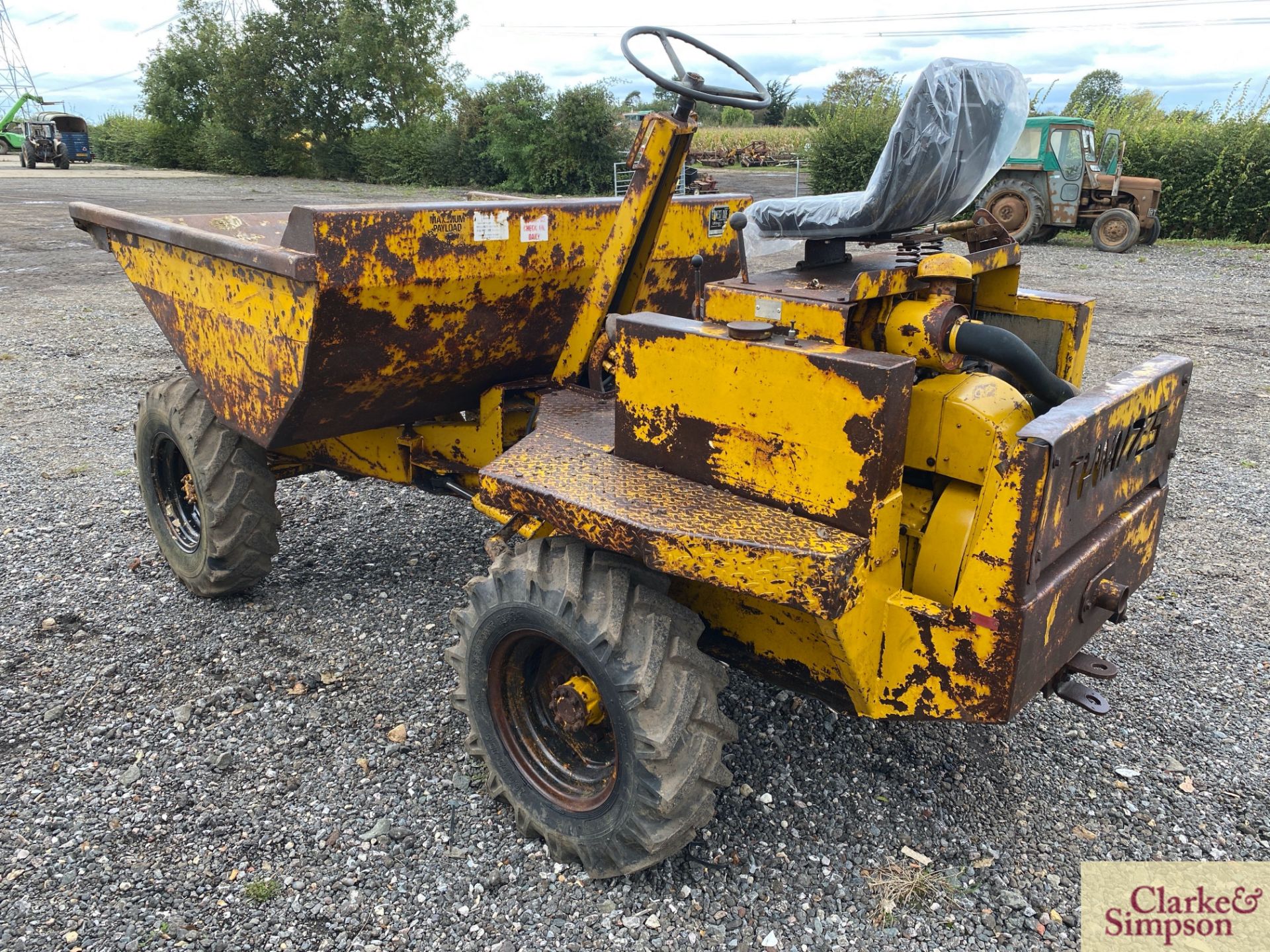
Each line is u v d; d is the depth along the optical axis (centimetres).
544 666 269
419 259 282
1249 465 597
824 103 2398
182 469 410
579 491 236
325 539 470
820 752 305
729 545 207
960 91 228
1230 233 1934
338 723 322
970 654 214
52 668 353
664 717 228
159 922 240
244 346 307
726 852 262
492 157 2998
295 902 247
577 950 231
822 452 212
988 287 306
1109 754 309
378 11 3419
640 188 296
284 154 3438
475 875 256
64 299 1088
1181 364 256
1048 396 241
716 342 225
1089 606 236
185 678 348
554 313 342
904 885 249
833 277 250
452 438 354
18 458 581
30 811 278
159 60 3784
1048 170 1645
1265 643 379
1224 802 288
